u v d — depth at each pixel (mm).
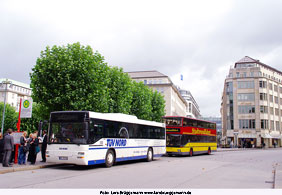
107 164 16281
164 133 24578
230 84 73688
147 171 14508
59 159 14766
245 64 76625
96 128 15398
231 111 72688
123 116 18594
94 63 24469
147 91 43312
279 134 75812
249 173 14633
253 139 69375
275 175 13305
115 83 31969
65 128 15055
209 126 34562
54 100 22641
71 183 10227
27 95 102812
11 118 59781
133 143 19328
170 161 22016
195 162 21250
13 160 16500
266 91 72062
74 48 24438
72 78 23406
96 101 24156
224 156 30406
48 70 23344
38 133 15594
